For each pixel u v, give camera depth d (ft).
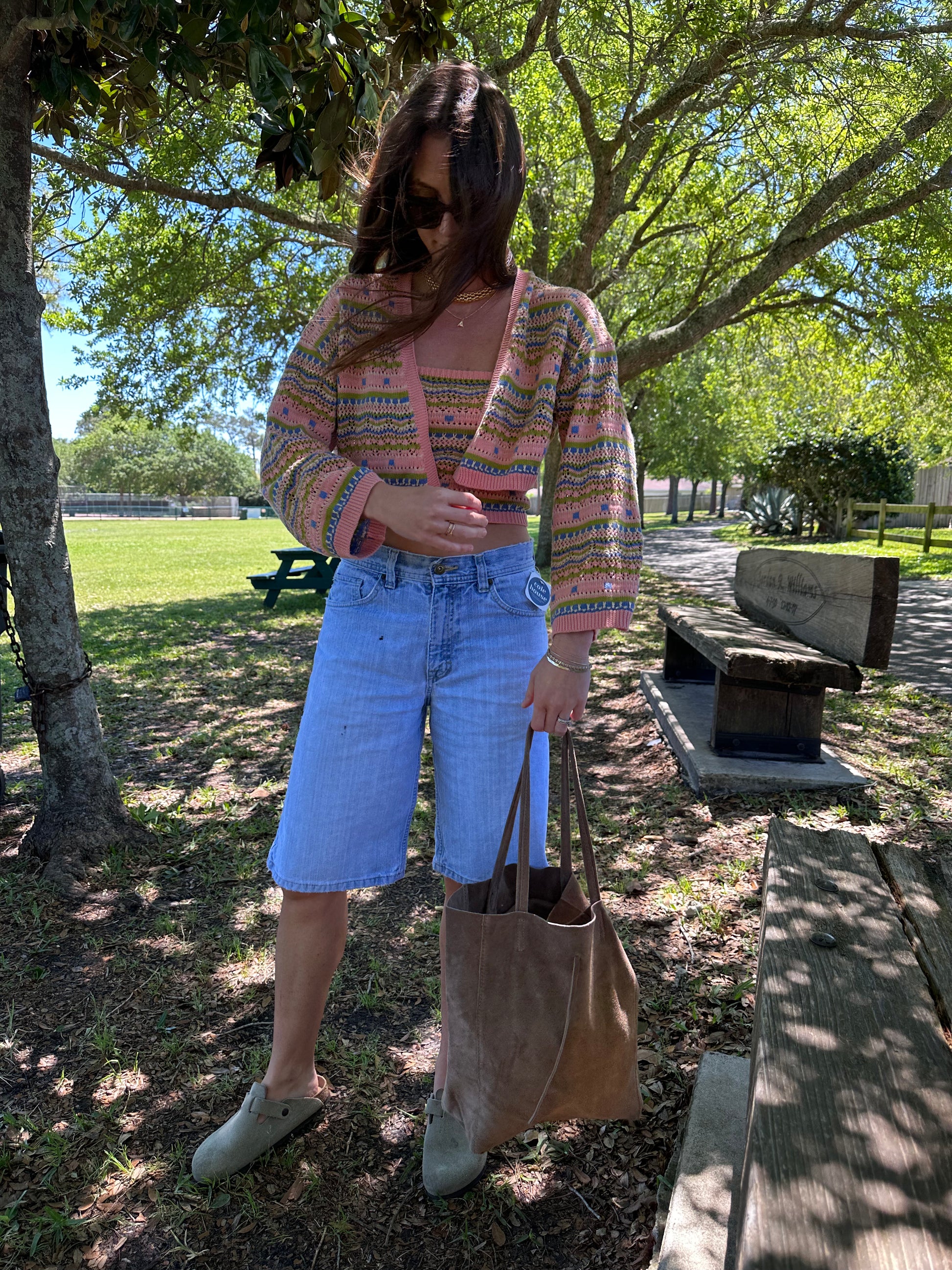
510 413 4.76
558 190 40.11
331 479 4.58
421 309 4.64
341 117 7.41
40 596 10.24
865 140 24.12
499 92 4.64
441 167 4.46
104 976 8.16
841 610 12.23
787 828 5.98
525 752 4.83
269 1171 5.78
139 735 16.62
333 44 7.34
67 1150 6.00
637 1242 5.21
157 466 282.36
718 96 23.68
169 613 33.12
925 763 13.58
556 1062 4.45
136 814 11.87
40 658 10.36
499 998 4.48
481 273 4.72
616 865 10.36
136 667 22.95
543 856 5.16
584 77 27.02
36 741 16.20
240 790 13.34
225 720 17.63
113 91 10.05
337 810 5.03
